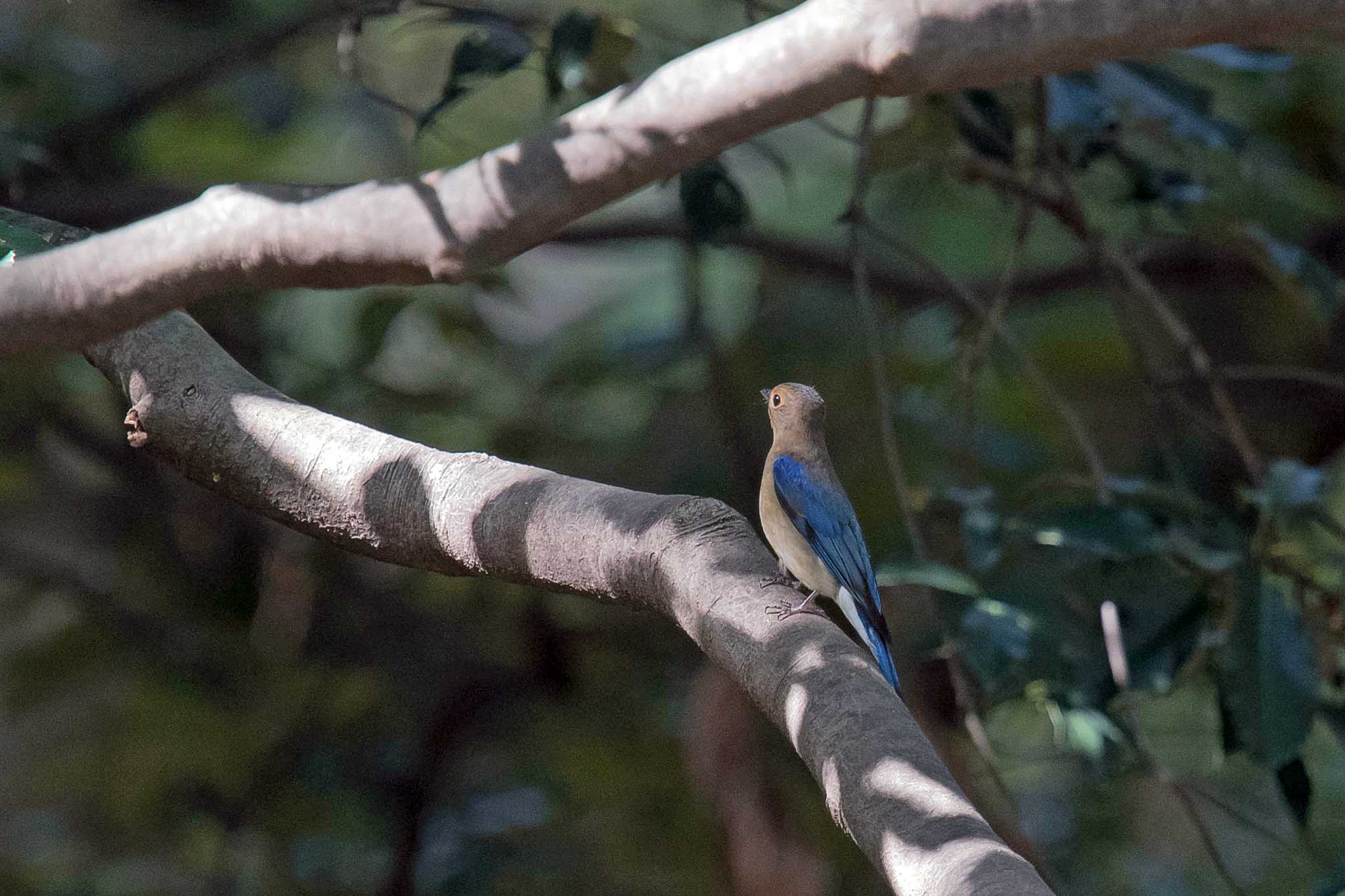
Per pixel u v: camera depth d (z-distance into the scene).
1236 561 7.92
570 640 14.04
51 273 4.31
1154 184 9.44
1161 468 10.88
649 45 10.51
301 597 13.81
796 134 15.84
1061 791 13.38
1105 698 8.23
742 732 8.93
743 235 13.12
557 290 17.53
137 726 13.83
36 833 14.86
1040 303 14.69
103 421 15.00
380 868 14.26
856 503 13.20
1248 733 7.50
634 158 3.78
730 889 8.83
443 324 13.98
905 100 10.85
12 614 14.70
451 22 8.17
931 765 4.65
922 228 15.02
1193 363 9.67
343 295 14.71
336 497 6.43
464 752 14.48
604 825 13.50
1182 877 13.94
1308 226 13.51
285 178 15.25
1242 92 12.84
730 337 15.75
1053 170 9.70
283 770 14.15
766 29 3.64
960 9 3.45
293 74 15.08
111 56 14.22
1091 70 8.90
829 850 11.02
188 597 14.07
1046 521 8.03
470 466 6.32
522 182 3.86
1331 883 7.54
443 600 14.28
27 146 9.82
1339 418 13.59
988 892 3.90
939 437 12.66
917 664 9.95
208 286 4.24
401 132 15.21
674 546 5.85
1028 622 7.85
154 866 14.41
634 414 14.76
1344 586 8.59
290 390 13.27
